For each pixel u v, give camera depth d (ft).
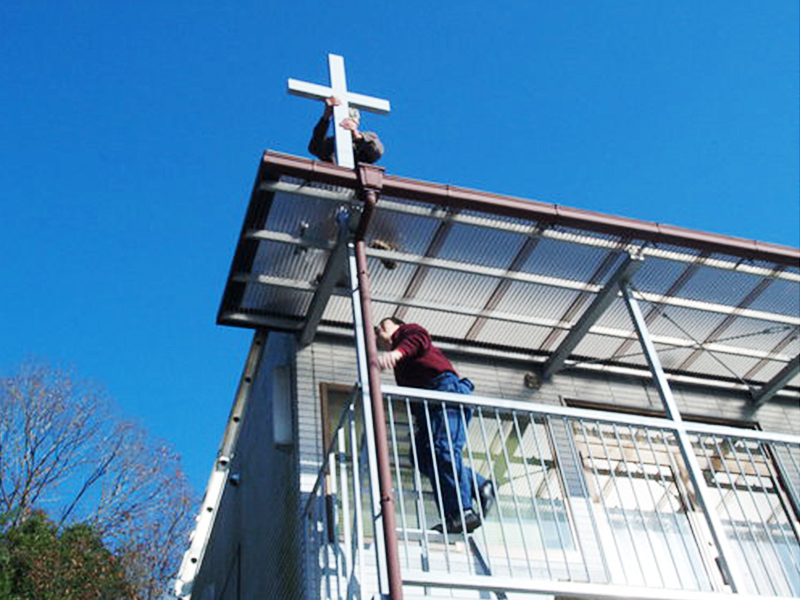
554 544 22.68
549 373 26.71
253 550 28.63
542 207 21.07
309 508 20.45
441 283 23.39
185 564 27.71
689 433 21.09
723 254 22.81
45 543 52.34
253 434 30.30
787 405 29.25
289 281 22.52
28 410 69.26
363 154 25.09
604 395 27.17
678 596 17.31
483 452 24.27
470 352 26.22
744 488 27.02
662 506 25.79
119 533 67.82
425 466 20.39
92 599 52.01
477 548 20.53
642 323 22.41
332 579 20.06
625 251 22.43
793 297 24.63
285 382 23.97
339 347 24.71
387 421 23.85
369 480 16.75
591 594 16.80
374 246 21.88
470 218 21.16
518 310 24.66
